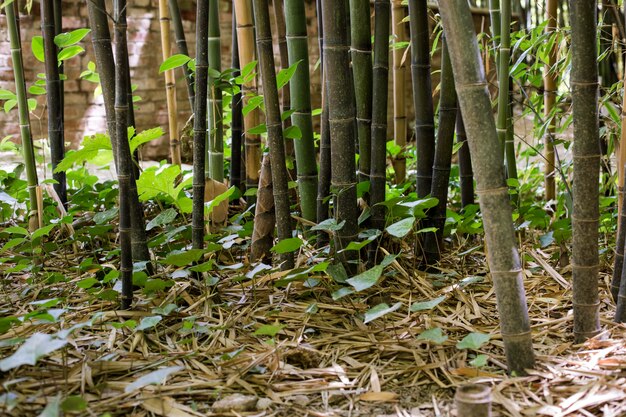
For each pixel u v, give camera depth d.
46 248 2.31
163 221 2.11
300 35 2.15
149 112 5.32
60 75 2.76
